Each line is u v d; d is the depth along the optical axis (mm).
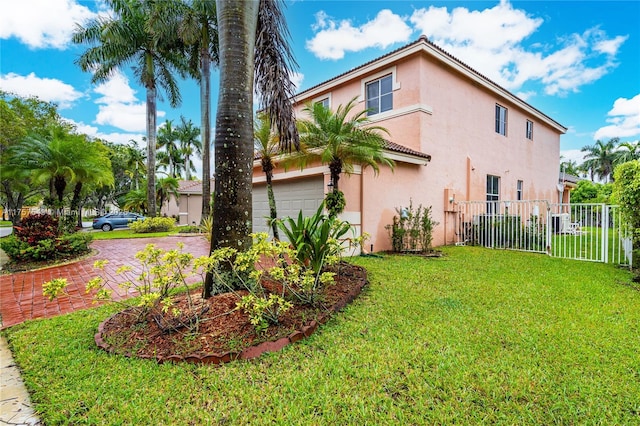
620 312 4414
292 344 3461
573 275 6656
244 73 4418
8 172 15961
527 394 2584
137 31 18375
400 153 9820
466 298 5031
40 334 3840
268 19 5449
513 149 16453
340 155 8172
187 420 2330
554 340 3520
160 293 3883
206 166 17578
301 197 10680
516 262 8180
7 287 6406
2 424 2312
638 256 6301
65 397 2586
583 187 32281
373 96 12664
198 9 16125
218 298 4133
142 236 16922
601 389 2641
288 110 6086
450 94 12445
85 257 9805
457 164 12805
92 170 15961
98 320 4281
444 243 12188
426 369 2955
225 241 4297
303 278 4180
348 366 3010
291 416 2354
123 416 2371
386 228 10047
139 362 3107
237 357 3162
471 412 2391
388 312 4406
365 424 2273
